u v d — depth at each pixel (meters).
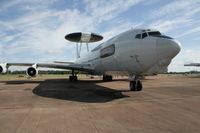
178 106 7.81
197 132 4.61
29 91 13.34
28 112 6.82
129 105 8.09
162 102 8.79
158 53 10.84
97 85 18.28
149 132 4.62
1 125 5.26
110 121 5.60
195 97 10.31
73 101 9.22
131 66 12.47
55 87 16.33
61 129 4.88
